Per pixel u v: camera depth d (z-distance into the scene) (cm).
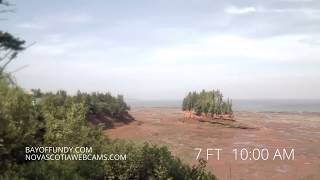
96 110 7894
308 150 5625
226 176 3578
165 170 1695
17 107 1483
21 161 1476
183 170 1847
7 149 1380
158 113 15950
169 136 7038
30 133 1523
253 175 3684
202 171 1938
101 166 1616
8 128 1390
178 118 11869
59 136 1678
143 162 1695
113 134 6875
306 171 3950
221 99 11275
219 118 10938
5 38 1392
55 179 1372
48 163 1470
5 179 1239
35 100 1841
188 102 11625
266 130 9231
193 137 7062
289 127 10381
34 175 1364
